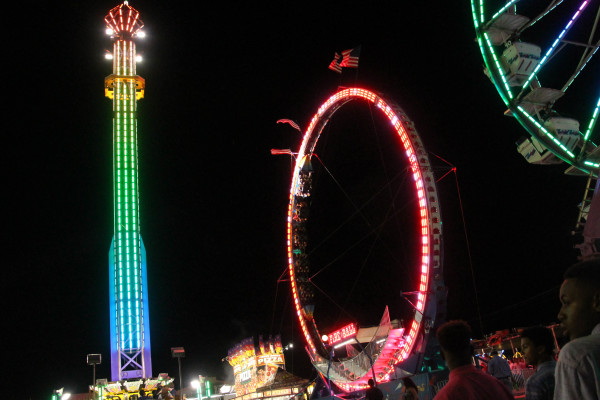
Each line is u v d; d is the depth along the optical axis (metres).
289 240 38.53
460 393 5.56
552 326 24.73
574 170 25.80
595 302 4.06
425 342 24.72
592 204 17.39
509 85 25.20
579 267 4.22
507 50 25.08
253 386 54.94
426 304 25.12
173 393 61.03
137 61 79.31
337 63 36.56
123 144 73.69
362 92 32.47
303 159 38.75
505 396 5.54
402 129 28.45
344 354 35.53
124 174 72.44
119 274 68.56
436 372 22.66
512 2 24.44
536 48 24.91
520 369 26.75
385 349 27.11
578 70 24.33
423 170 27.14
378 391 15.48
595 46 24.00
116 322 67.25
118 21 78.44
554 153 24.75
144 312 68.38
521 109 24.97
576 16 23.66
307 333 35.84
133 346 67.06
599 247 17.02
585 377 3.58
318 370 34.59
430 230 26.00
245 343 57.44
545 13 24.34
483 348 35.84
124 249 69.62
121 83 76.38
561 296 4.31
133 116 75.19
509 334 36.94
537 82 25.59
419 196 27.00
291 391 49.41
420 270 26.02
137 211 71.56
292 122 41.03
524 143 27.39
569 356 3.71
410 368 25.03
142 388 54.25
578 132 24.70
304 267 37.62
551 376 6.07
